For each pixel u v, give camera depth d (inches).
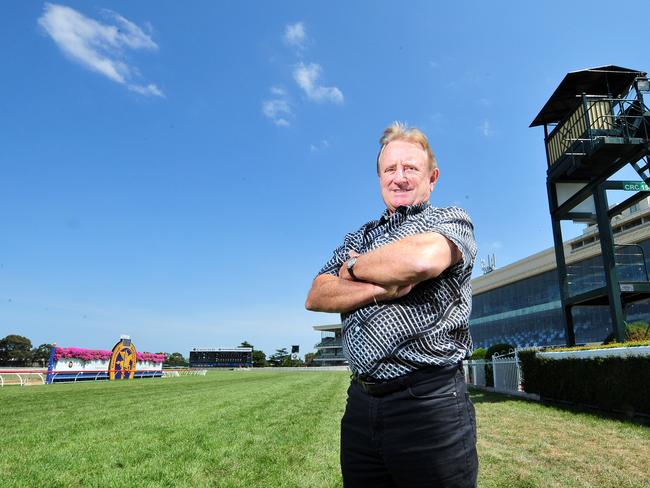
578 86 525.0
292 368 2999.5
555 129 560.4
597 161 480.4
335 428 299.0
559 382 420.5
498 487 163.6
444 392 53.7
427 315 54.8
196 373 1909.4
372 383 55.6
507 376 575.2
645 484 167.3
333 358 3973.9
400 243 53.4
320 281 61.6
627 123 447.2
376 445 55.3
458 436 53.0
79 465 191.9
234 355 3058.6
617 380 338.3
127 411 386.3
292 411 398.0
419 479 52.4
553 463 198.2
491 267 2170.3
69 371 1058.1
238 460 205.6
